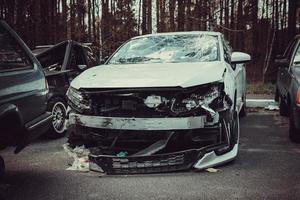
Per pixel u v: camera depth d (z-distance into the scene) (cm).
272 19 1906
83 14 1908
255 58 1925
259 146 693
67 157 634
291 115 702
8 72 462
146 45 726
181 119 524
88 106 559
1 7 1533
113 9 1983
